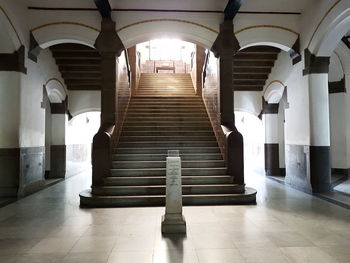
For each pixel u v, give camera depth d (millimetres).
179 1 7363
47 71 8891
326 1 6562
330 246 3779
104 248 3764
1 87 6953
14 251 3674
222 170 7168
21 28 7082
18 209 5895
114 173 7035
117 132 8273
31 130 7719
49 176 10742
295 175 8352
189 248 3744
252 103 11383
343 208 5836
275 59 9734
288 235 4211
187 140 8719
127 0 7238
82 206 6148
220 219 5062
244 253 3572
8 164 6969
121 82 8961
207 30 7621
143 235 4258
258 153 12359
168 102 10938
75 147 12453
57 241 4023
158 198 6223
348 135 9711
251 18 7715
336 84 9844
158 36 7684
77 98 11258
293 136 8469
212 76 9258
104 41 7418
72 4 7332
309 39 7352
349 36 8594
